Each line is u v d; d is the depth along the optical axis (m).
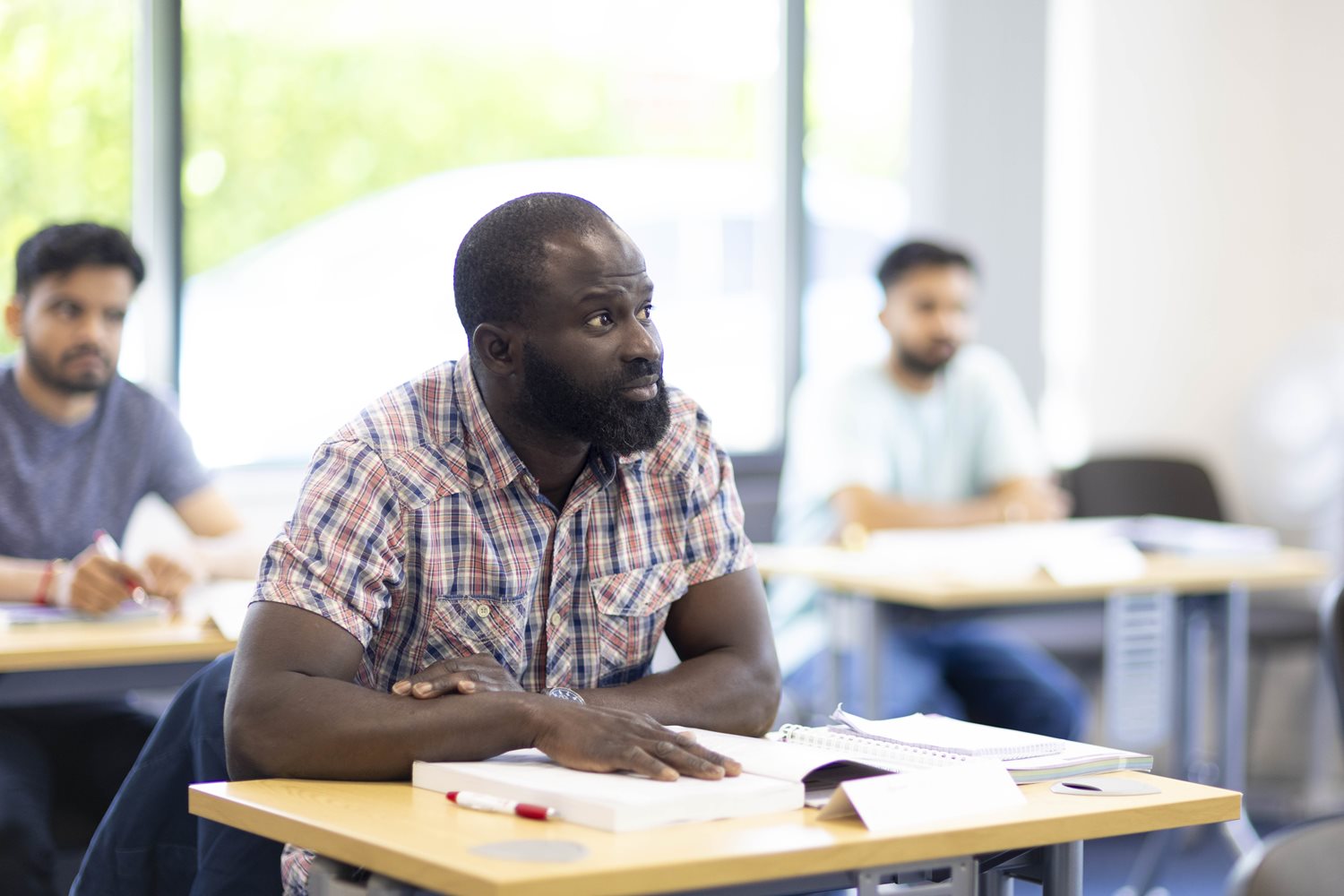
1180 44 6.84
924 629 5.08
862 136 6.56
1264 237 7.02
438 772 1.98
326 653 2.16
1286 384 6.61
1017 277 6.55
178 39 5.37
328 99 5.66
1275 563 5.12
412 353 5.78
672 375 6.32
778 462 6.45
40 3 5.22
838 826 1.80
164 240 5.39
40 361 3.94
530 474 2.38
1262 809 6.27
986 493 5.55
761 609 2.56
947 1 6.48
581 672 2.45
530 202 2.31
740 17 6.35
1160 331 6.85
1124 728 4.95
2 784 3.22
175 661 3.44
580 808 1.79
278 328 5.58
